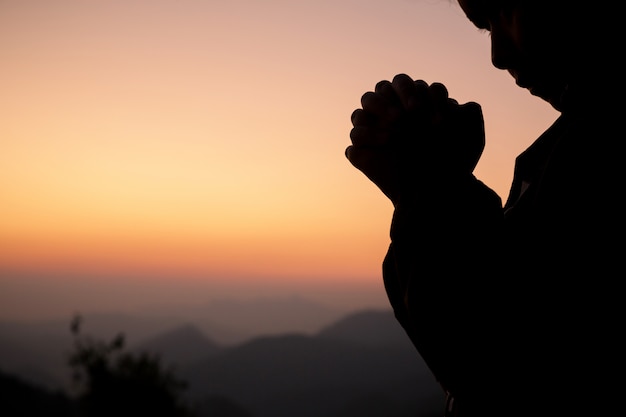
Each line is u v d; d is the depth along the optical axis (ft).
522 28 2.81
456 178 2.84
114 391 53.06
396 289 2.88
